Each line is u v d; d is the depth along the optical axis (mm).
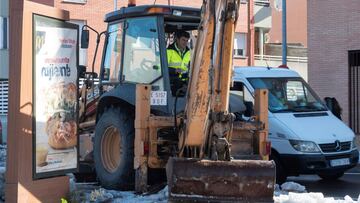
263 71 12531
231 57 6652
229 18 6574
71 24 8391
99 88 10805
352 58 18750
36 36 7797
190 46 8703
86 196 8711
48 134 8008
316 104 12375
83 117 11242
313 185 11742
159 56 9492
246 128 9305
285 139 11094
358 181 12312
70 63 8391
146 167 9000
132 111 9680
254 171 6793
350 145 11547
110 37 10688
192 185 6809
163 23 9586
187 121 7164
